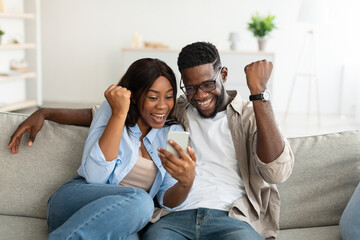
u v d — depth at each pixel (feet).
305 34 21.75
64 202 4.95
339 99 22.07
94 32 22.98
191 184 4.95
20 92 20.85
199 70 5.34
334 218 5.58
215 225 4.98
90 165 5.03
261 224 5.42
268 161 5.01
